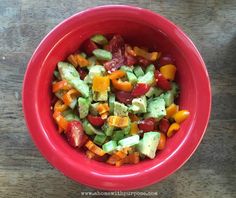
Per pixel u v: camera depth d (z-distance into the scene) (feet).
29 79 0.81
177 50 0.85
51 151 0.80
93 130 0.84
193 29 0.98
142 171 0.80
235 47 0.98
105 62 0.87
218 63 0.98
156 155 0.84
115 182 0.80
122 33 0.89
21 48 0.96
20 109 0.95
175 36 0.83
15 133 0.95
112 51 0.89
